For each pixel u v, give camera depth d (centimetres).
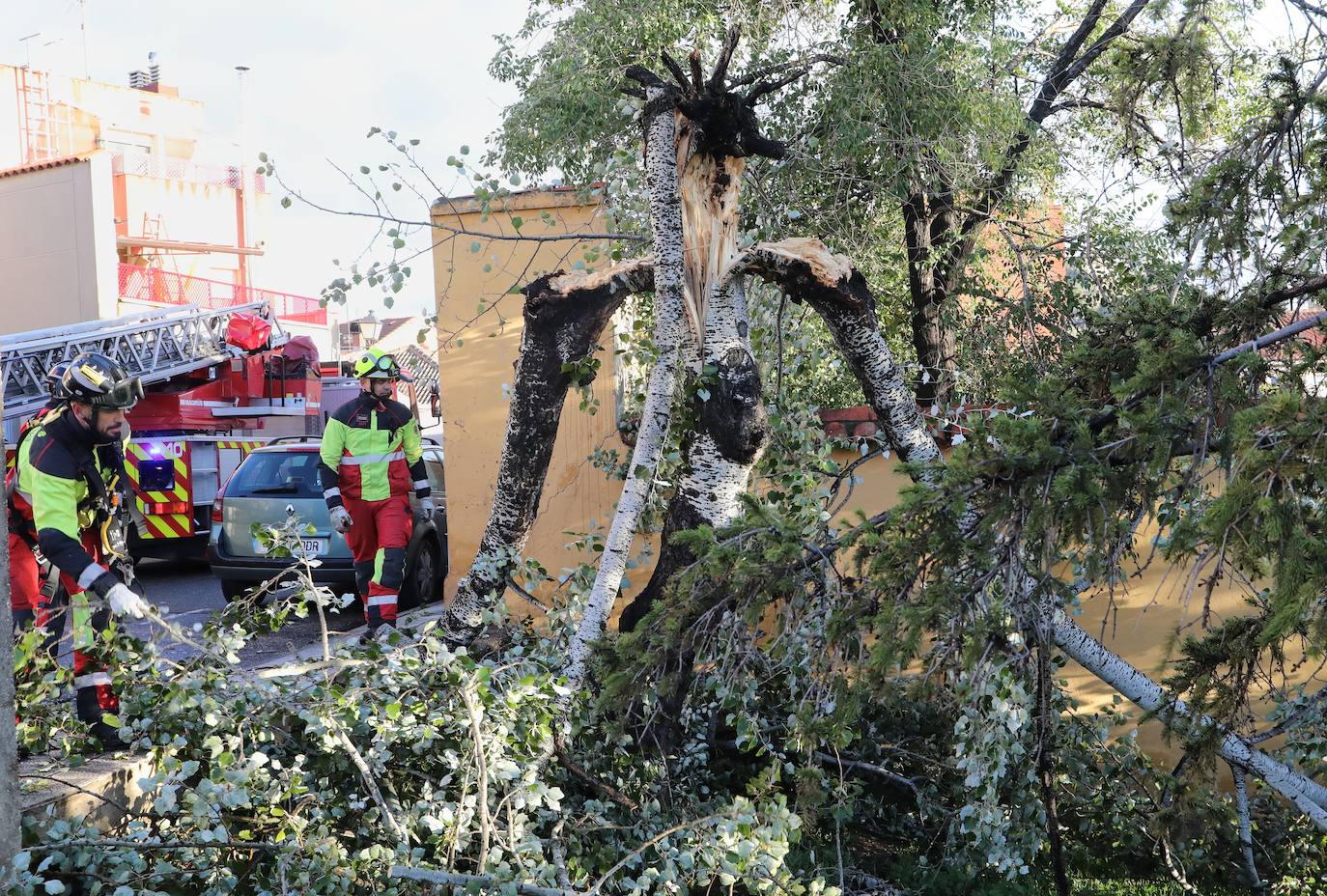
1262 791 540
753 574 351
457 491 804
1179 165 518
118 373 404
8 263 2383
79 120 3341
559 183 801
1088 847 529
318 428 1579
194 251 3027
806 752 436
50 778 346
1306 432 260
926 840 509
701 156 501
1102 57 837
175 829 337
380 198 536
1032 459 307
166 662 386
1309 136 383
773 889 351
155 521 1145
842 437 636
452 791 379
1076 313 719
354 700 369
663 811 432
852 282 507
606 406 769
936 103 711
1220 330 355
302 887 318
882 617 304
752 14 738
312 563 438
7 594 286
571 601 534
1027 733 451
